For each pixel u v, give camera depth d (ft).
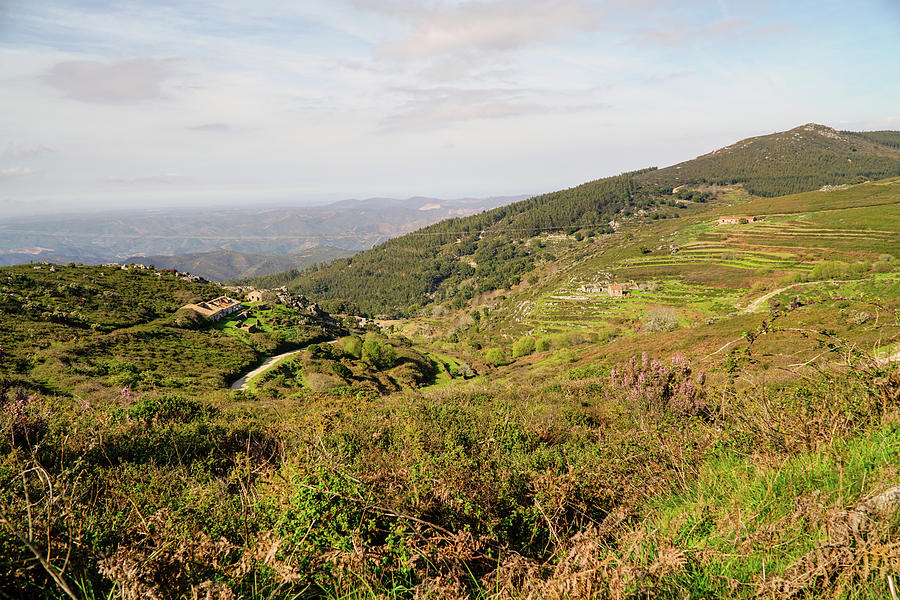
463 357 232.73
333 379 129.90
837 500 6.11
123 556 6.37
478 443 16.93
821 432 9.09
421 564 7.02
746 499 7.94
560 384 48.08
